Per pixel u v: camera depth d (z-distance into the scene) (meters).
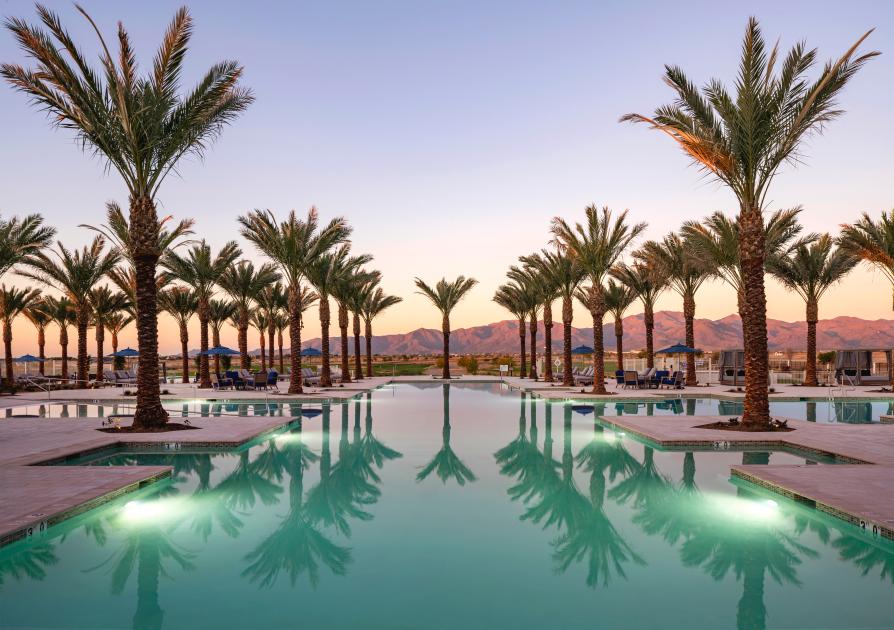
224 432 11.81
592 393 23.22
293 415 16.78
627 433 12.72
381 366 63.06
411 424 14.67
